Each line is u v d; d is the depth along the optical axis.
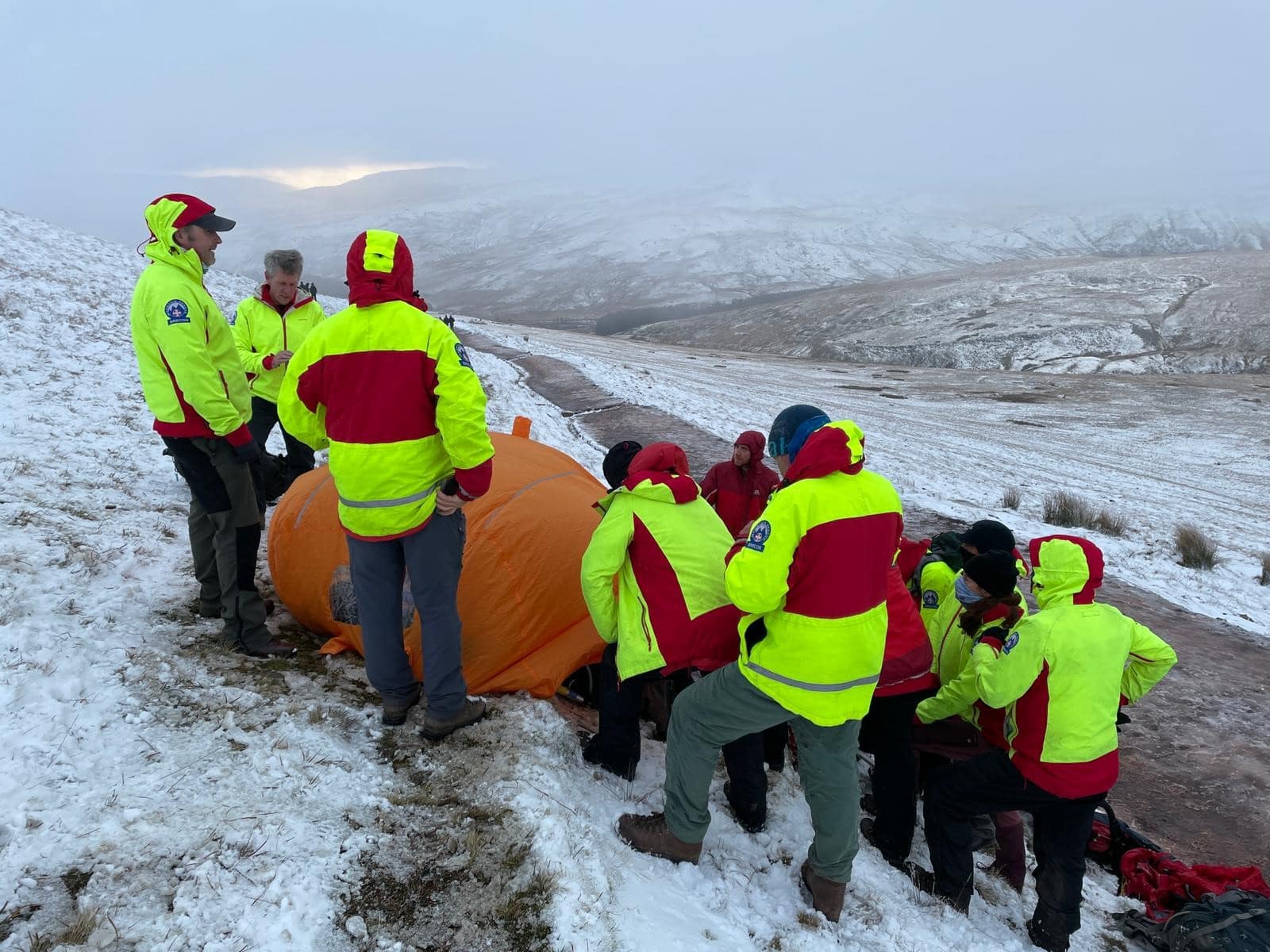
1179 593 9.80
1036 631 3.26
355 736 3.21
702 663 3.18
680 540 3.20
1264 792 5.31
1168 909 3.90
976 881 3.96
